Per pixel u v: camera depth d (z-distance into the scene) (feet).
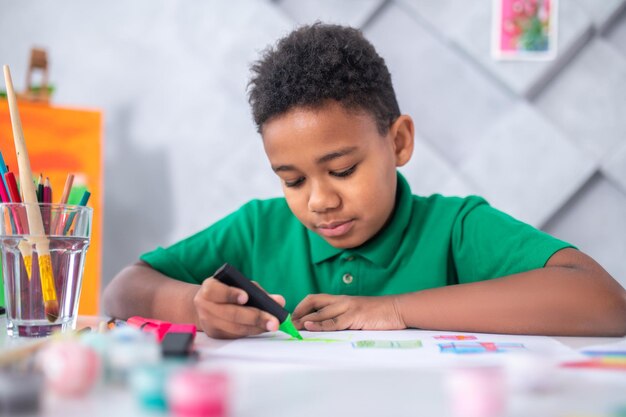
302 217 2.56
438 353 1.61
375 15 5.76
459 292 2.20
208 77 5.88
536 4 5.48
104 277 5.87
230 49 5.85
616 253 5.52
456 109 5.66
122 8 5.96
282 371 1.30
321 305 2.28
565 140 5.49
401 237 2.92
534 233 2.60
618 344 1.81
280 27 5.78
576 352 1.60
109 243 5.89
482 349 1.66
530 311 2.06
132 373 1.10
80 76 5.96
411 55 5.71
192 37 5.91
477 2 5.57
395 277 2.86
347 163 2.42
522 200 5.52
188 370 1.00
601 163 5.49
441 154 5.67
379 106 2.57
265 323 1.91
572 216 5.58
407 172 5.58
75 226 1.97
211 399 0.93
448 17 5.62
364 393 1.10
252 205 3.34
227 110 5.86
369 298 2.27
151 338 1.29
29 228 1.87
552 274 2.21
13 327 1.90
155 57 5.93
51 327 1.90
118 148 5.91
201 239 3.20
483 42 5.54
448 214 2.98
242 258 3.21
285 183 2.56
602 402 1.04
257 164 5.83
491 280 2.26
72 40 5.98
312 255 2.99
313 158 2.39
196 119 5.89
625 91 5.49
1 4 6.03
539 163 5.52
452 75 5.67
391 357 1.55
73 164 4.97
